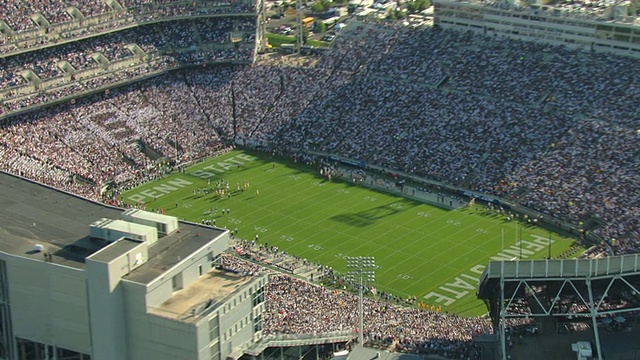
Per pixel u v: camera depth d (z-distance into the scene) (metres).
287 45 186.62
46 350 81.81
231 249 122.88
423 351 90.31
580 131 140.75
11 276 81.31
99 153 152.62
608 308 91.31
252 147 162.12
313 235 128.75
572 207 129.50
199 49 177.75
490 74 156.62
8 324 83.06
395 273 116.94
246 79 174.75
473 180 140.62
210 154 159.25
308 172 151.62
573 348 85.50
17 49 157.50
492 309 92.06
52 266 78.62
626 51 148.62
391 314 101.50
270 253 122.88
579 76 149.12
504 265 86.00
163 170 152.12
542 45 156.62
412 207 137.12
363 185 145.62
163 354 75.88
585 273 85.75
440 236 127.31
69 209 92.81
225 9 180.25
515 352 87.75
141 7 175.75
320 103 165.62
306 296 104.56
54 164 146.50
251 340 81.12
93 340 77.69
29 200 94.81
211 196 142.88
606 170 133.38
